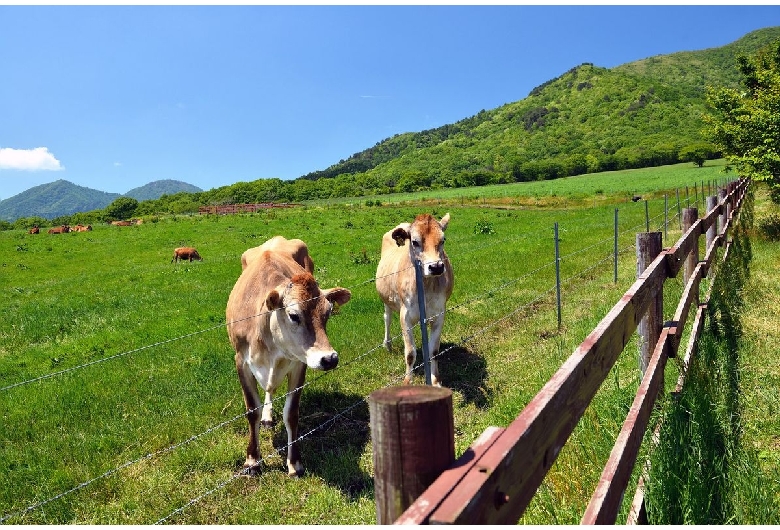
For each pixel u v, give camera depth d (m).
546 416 1.92
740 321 6.91
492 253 16.05
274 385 4.99
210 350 8.57
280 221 39.22
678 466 3.47
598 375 2.63
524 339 8.02
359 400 6.52
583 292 10.64
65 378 7.80
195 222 42.22
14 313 13.77
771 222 14.82
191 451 5.42
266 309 4.87
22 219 90.19
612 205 40.06
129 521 4.38
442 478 1.41
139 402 6.64
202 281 16.84
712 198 9.49
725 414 4.45
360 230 30.23
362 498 4.54
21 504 4.69
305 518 4.35
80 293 16.31
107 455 5.45
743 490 3.42
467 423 5.68
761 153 14.28
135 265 24.95
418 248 6.32
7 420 6.35
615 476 2.63
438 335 6.61
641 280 3.81
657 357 4.09
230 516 4.46
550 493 3.50
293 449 5.06
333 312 5.00
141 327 10.83
